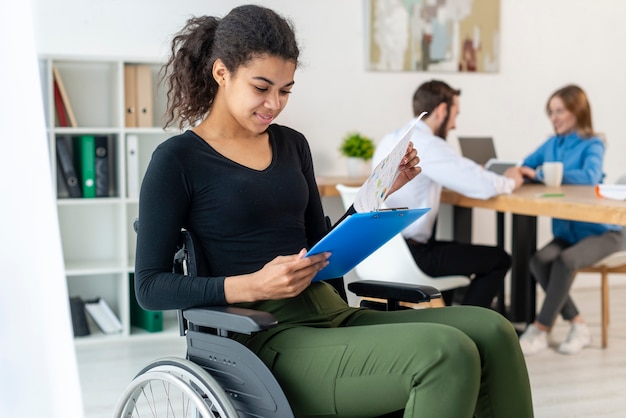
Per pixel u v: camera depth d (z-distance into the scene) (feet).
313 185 6.26
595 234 12.45
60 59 12.98
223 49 5.49
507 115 16.46
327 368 5.03
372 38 15.31
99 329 13.66
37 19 13.48
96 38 13.82
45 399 10.07
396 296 6.03
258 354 5.36
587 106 13.55
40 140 12.07
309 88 15.07
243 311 4.99
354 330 5.11
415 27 15.58
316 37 15.03
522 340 12.30
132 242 14.44
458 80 16.03
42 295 11.71
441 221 15.76
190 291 5.20
